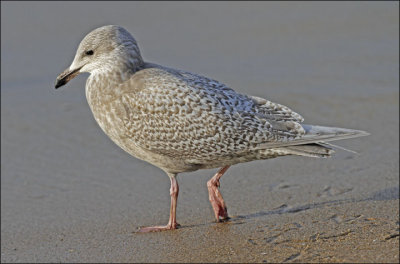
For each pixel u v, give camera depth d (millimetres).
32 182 14836
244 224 10648
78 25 25562
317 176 13273
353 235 9477
